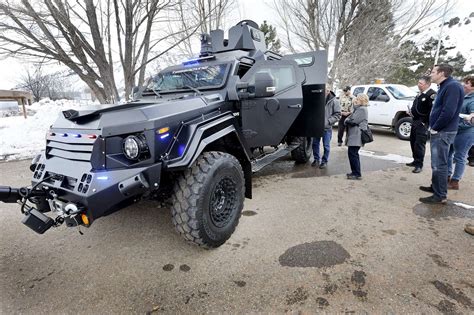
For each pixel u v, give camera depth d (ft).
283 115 12.74
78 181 6.64
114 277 7.39
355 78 39.63
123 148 6.99
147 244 8.97
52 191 7.20
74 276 7.47
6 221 10.77
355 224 10.07
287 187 14.23
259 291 6.75
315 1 35.83
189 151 7.67
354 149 14.88
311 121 14.65
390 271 7.38
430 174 16.16
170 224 10.30
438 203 11.76
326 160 17.84
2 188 7.12
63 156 7.48
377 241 8.88
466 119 12.56
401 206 11.62
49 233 9.80
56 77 24.57
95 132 6.87
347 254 8.19
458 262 7.72
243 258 8.09
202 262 7.95
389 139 27.73
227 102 10.42
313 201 12.26
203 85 11.34
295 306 6.27
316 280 7.09
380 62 39.14
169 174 8.34
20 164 18.97
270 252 8.36
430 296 6.48
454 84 10.77
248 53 13.12
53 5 17.83
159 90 12.65
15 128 26.71
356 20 36.96
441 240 8.90
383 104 28.12
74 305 6.45
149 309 6.29
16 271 7.72
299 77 13.57
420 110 15.78
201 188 7.64
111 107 7.61
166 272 7.55
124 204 7.21
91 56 20.83
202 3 23.90
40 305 6.47
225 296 6.62
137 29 21.42
